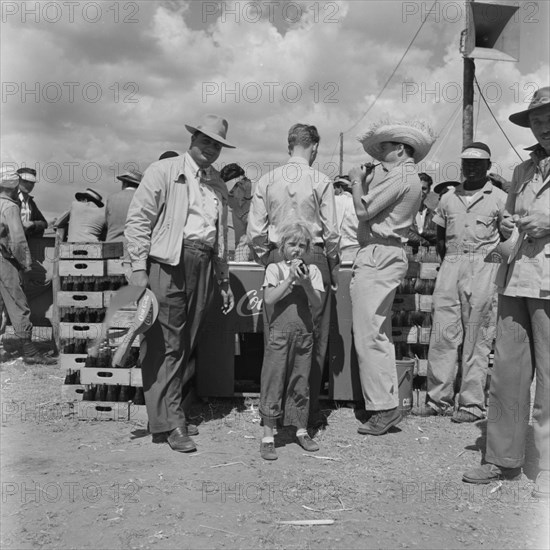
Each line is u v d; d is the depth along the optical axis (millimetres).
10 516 3361
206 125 4680
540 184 3801
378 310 4891
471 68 11211
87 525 3264
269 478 3957
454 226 5352
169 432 4598
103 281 5820
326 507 3529
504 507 3568
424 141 4922
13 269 7344
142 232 4551
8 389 6215
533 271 3771
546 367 3771
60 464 4172
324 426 5098
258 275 5484
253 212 4879
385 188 4836
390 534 3213
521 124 3961
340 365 5449
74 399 5305
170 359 4570
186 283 4668
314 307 4480
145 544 3072
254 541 3115
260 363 6152
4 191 7355
